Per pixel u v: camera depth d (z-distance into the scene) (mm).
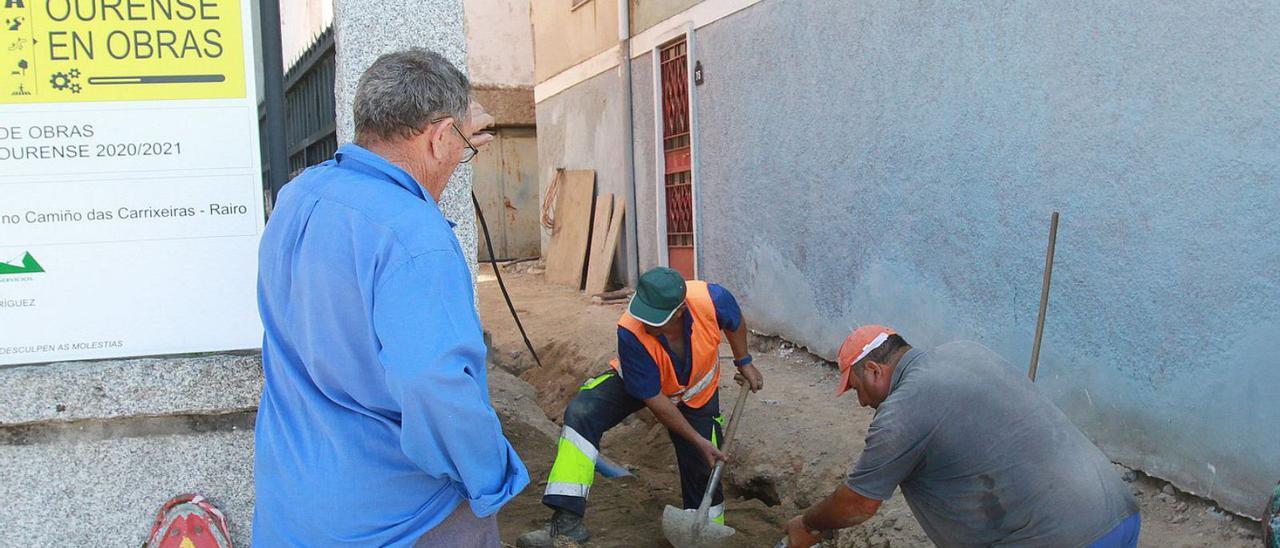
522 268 14984
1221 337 4141
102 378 3111
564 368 8422
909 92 6176
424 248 2125
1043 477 2838
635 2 10547
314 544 2268
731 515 5422
